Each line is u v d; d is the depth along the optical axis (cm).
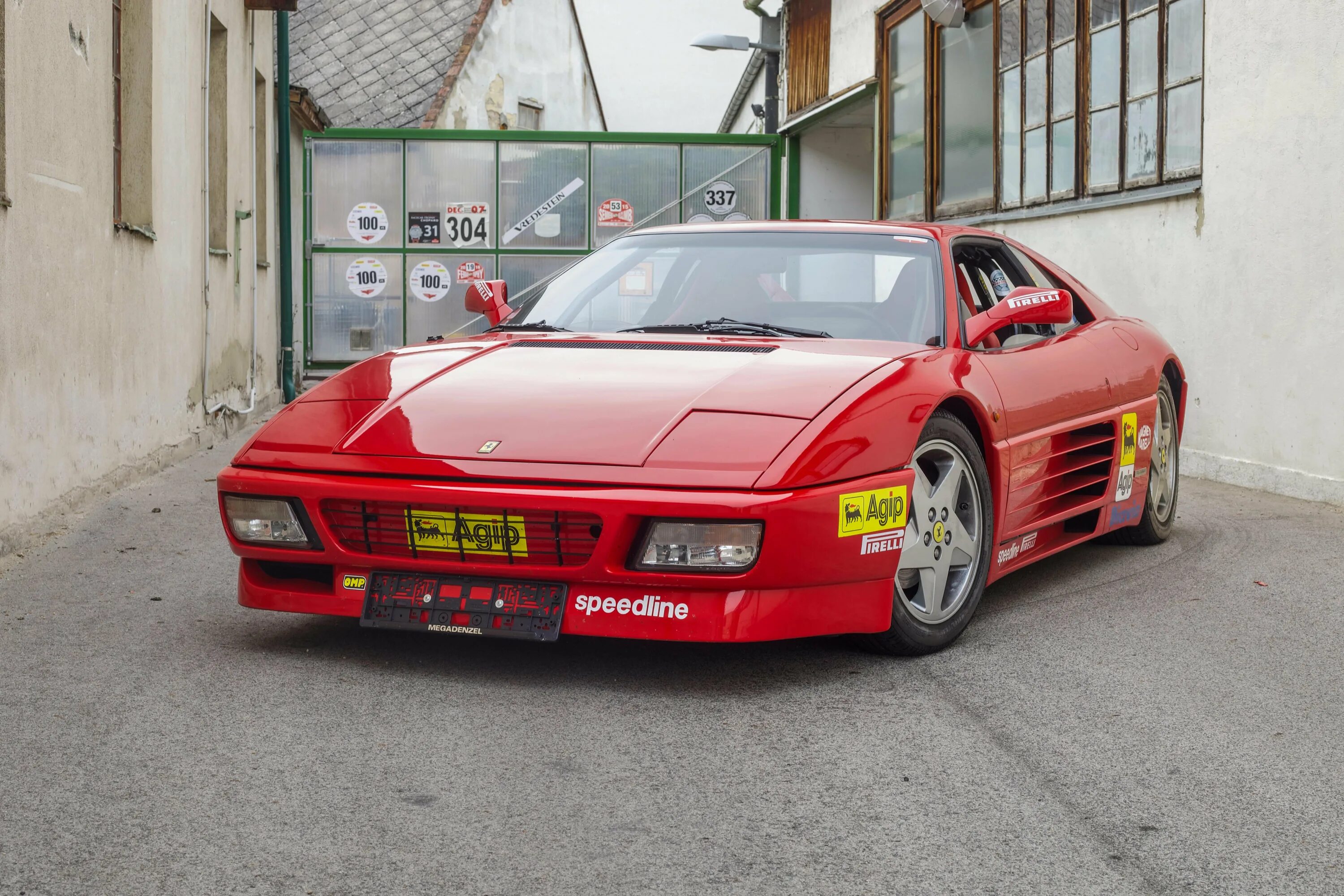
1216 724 280
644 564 288
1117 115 805
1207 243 702
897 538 315
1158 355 489
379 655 326
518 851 209
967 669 323
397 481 301
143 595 395
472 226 1520
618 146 1528
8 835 211
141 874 197
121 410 610
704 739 266
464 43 1906
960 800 234
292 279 1202
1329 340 604
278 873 199
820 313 384
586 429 304
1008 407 371
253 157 1009
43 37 489
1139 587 425
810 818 225
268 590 322
